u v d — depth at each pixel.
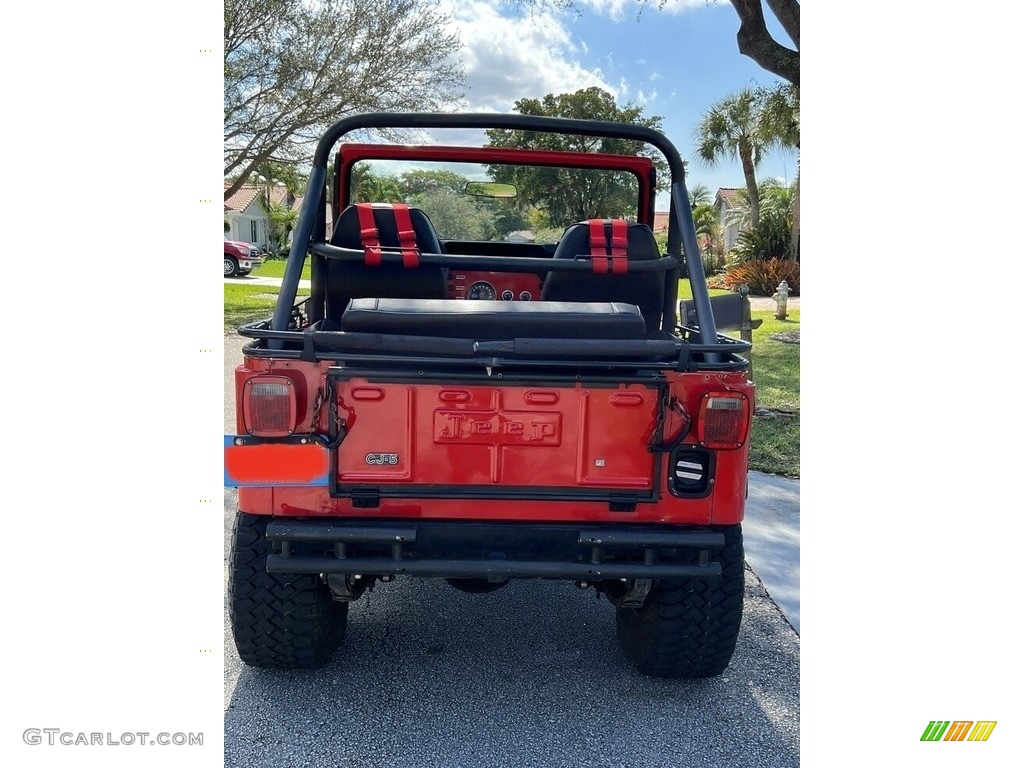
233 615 2.71
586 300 3.25
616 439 2.48
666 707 2.81
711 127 22.78
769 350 10.52
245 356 2.47
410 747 2.54
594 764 2.48
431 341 2.46
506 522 2.50
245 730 2.59
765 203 22.94
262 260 24.78
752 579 3.93
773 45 8.06
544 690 2.90
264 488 2.48
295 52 14.73
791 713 2.79
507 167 4.30
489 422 2.46
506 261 2.99
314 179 2.99
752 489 5.33
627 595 2.69
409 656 3.13
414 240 3.08
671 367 2.47
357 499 2.47
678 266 3.48
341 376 2.41
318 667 2.98
